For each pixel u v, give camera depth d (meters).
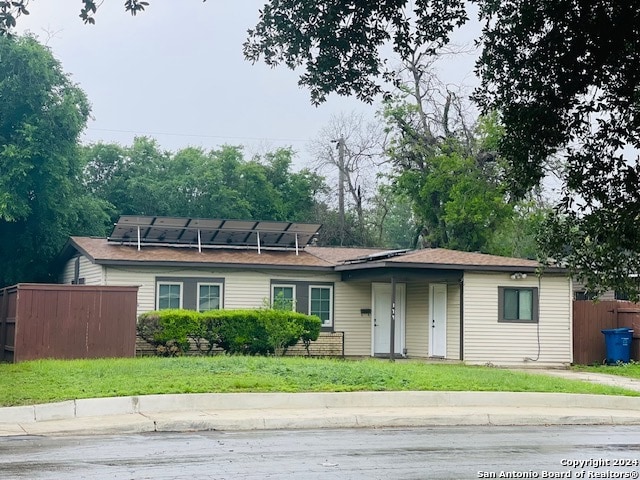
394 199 57.09
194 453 10.91
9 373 17.81
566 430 14.75
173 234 29.66
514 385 18.47
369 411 15.41
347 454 11.05
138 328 25.45
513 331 28.08
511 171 9.45
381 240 57.66
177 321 25.34
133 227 28.88
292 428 14.16
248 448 11.47
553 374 24.03
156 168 52.44
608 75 8.63
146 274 27.98
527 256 47.03
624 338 28.28
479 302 27.91
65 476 9.05
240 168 53.16
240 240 30.62
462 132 43.81
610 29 8.27
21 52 33.72
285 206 55.09
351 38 9.67
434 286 29.19
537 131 8.82
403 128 43.81
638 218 8.46
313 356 28.45
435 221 45.09
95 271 28.61
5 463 9.95
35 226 35.75
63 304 22.66
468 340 27.67
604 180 8.71
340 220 55.66
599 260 8.76
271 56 10.02
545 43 8.77
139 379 16.81
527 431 14.44
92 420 13.76
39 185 34.88
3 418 13.70
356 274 29.27
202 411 15.00
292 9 9.66
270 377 17.50
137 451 11.05
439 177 42.62
